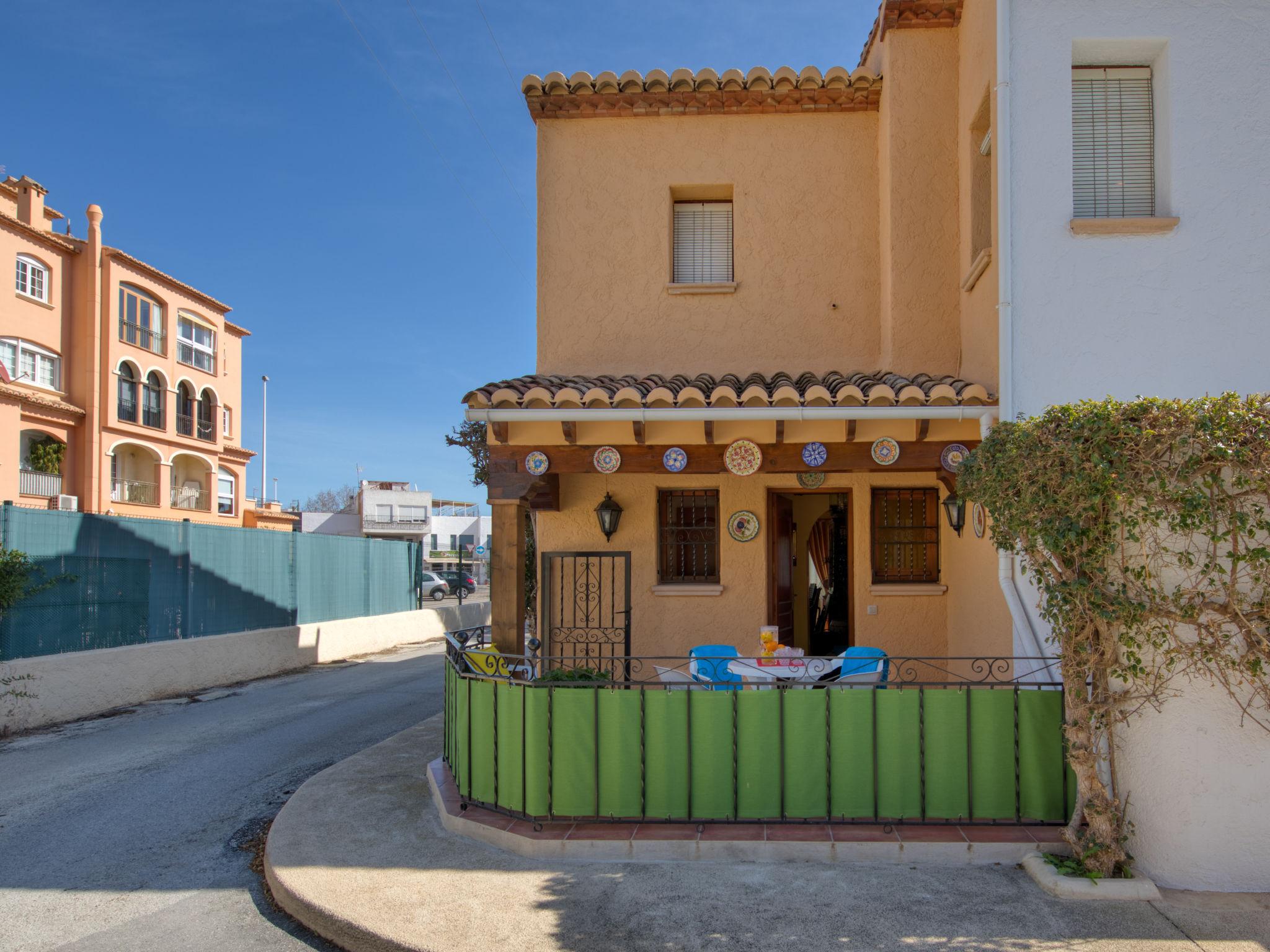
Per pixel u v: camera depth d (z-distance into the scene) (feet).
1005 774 17.13
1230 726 14.98
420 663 53.78
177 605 40.93
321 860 16.71
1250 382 20.93
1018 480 15.39
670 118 30.37
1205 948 12.87
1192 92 21.52
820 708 17.37
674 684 17.52
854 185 29.81
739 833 16.87
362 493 203.00
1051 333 21.26
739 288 29.78
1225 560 14.74
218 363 121.60
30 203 94.43
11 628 31.63
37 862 18.07
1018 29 21.88
